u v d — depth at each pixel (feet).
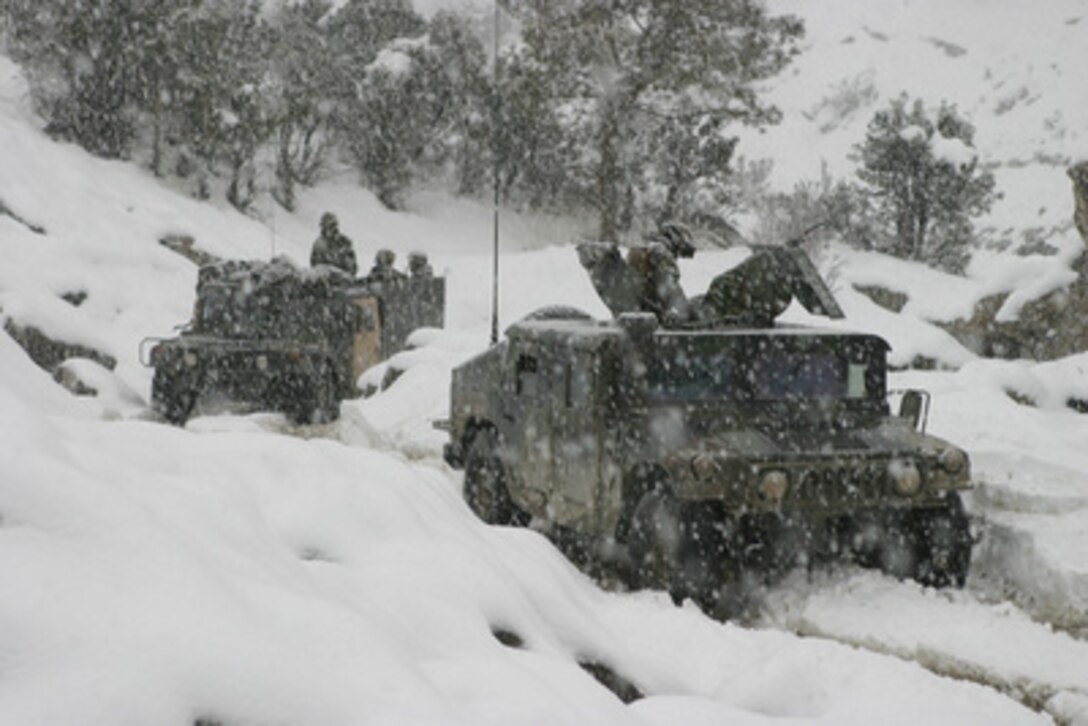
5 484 10.44
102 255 90.12
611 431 29.25
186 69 120.57
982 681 22.62
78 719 8.77
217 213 119.03
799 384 29.91
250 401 60.29
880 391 30.45
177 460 14.99
